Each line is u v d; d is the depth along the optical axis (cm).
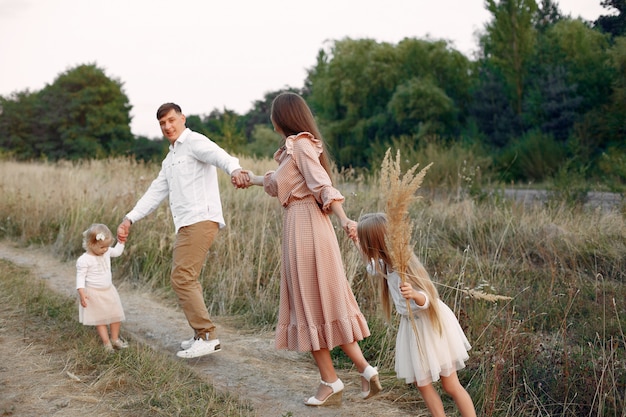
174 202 479
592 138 2167
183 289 473
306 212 379
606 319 522
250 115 6944
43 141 5128
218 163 459
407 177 310
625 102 2072
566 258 695
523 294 581
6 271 751
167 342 532
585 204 945
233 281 647
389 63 3172
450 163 1434
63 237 909
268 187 399
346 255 626
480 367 414
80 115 5178
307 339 373
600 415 353
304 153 377
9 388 404
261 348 514
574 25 2598
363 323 384
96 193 1057
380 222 348
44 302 591
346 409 391
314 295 375
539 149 2078
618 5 1972
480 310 502
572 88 2327
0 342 489
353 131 3111
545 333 512
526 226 786
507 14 2675
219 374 452
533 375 407
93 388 403
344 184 1000
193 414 364
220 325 585
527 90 2623
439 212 887
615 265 665
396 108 2847
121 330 551
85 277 476
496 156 2181
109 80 5241
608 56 2234
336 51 3344
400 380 428
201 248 476
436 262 696
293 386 431
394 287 343
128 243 818
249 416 374
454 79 3045
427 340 328
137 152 5053
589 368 405
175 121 478
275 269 651
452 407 389
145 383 410
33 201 1066
